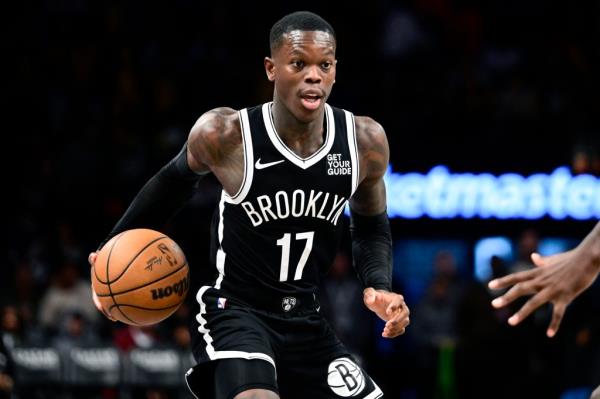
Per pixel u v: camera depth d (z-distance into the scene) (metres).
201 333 7.47
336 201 7.45
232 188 7.37
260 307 7.48
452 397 17.36
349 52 23.16
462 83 22.42
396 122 21.47
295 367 7.61
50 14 22.97
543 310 15.91
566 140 20.52
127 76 22.02
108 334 17.23
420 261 19.94
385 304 7.18
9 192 20.31
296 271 7.47
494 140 20.12
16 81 21.67
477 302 16.02
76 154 20.50
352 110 22.03
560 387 16.44
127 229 8.01
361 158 7.54
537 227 19.66
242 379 7.00
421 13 23.98
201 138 7.38
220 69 22.47
